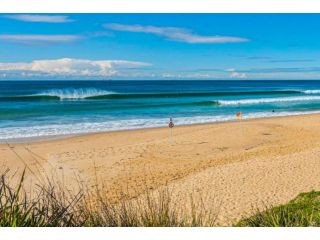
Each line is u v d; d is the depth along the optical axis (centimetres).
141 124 3055
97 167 1627
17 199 429
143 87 11350
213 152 1931
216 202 1047
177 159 1770
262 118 3481
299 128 2656
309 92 7762
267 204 1013
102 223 473
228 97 6253
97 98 5488
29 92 6794
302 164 1421
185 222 519
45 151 1978
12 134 2523
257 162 1510
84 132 2630
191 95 6362
